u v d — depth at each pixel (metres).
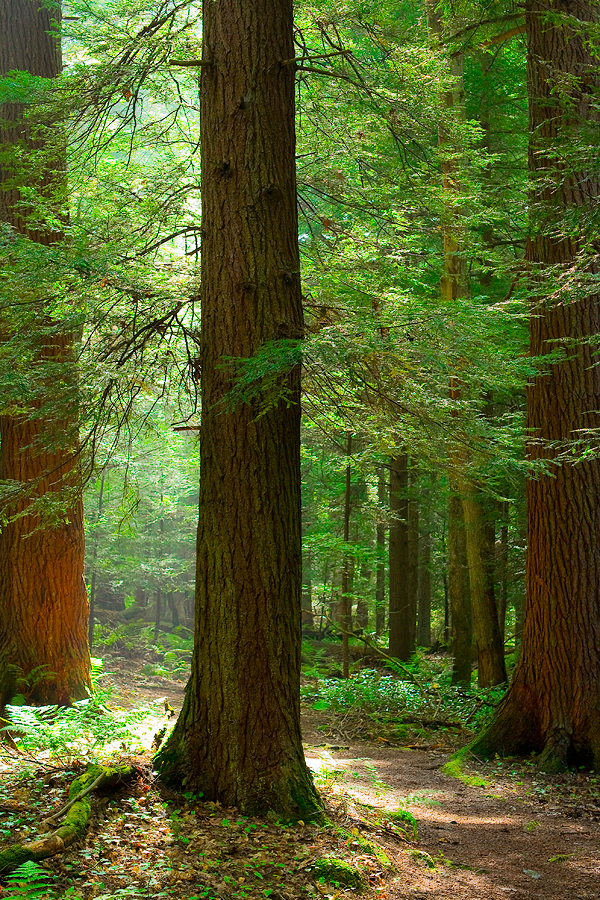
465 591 14.08
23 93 7.31
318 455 16.42
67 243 6.44
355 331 5.75
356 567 16.33
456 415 6.49
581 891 4.85
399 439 7.40
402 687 12.66
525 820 6.29
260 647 5.55
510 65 13.18
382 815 5.89
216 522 5.70
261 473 5.66
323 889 4.33
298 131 7.89
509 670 15.71
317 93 7.53
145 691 13.76
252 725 5.47
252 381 5.22
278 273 5.84
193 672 5.77
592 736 7.75
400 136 7.62
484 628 12.80
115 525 17.17
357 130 7.72
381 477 20.19
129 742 6.64
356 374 6.42
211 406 5.76
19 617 9.30
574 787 7.19
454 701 11.95
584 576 8.02
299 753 5.59
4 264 6.23
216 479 5.73
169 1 7.32
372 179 7.93
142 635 19.80
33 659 9.27
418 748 9.43
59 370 6.52
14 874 3.61
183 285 6.75
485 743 8.35
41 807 4.91
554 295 6.08
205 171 6.02
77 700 9.36
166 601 23.36
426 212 7.71
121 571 18.97
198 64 6.00
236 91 5.89
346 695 12.01
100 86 7.21
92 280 5.93
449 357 6.04
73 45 8.72
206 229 5.97
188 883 4.20
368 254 7.75
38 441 6.98
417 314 6.07
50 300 6.27
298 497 5.90
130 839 4.67
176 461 17.28
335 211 9.24
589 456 6.41
